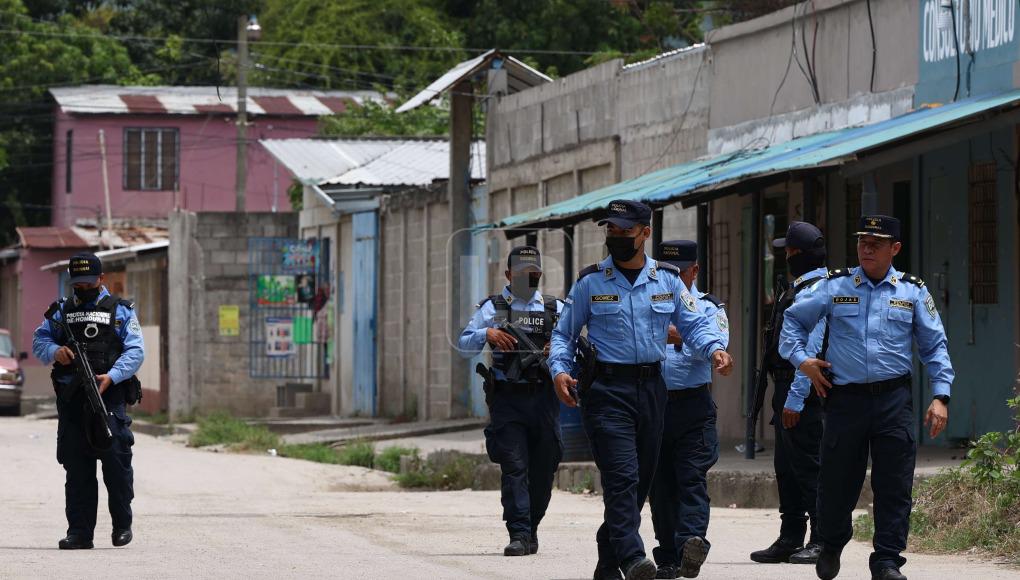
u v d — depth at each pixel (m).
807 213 47.22
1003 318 48.22
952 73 50.53
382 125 134.62
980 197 49.28
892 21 53.66
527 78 85.31
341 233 101.31
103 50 163.62
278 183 157.50
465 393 85.69
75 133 156.12
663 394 26.84
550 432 34.12
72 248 142.50
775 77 60.34
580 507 46.22
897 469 25.86
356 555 33.16
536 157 78.69
